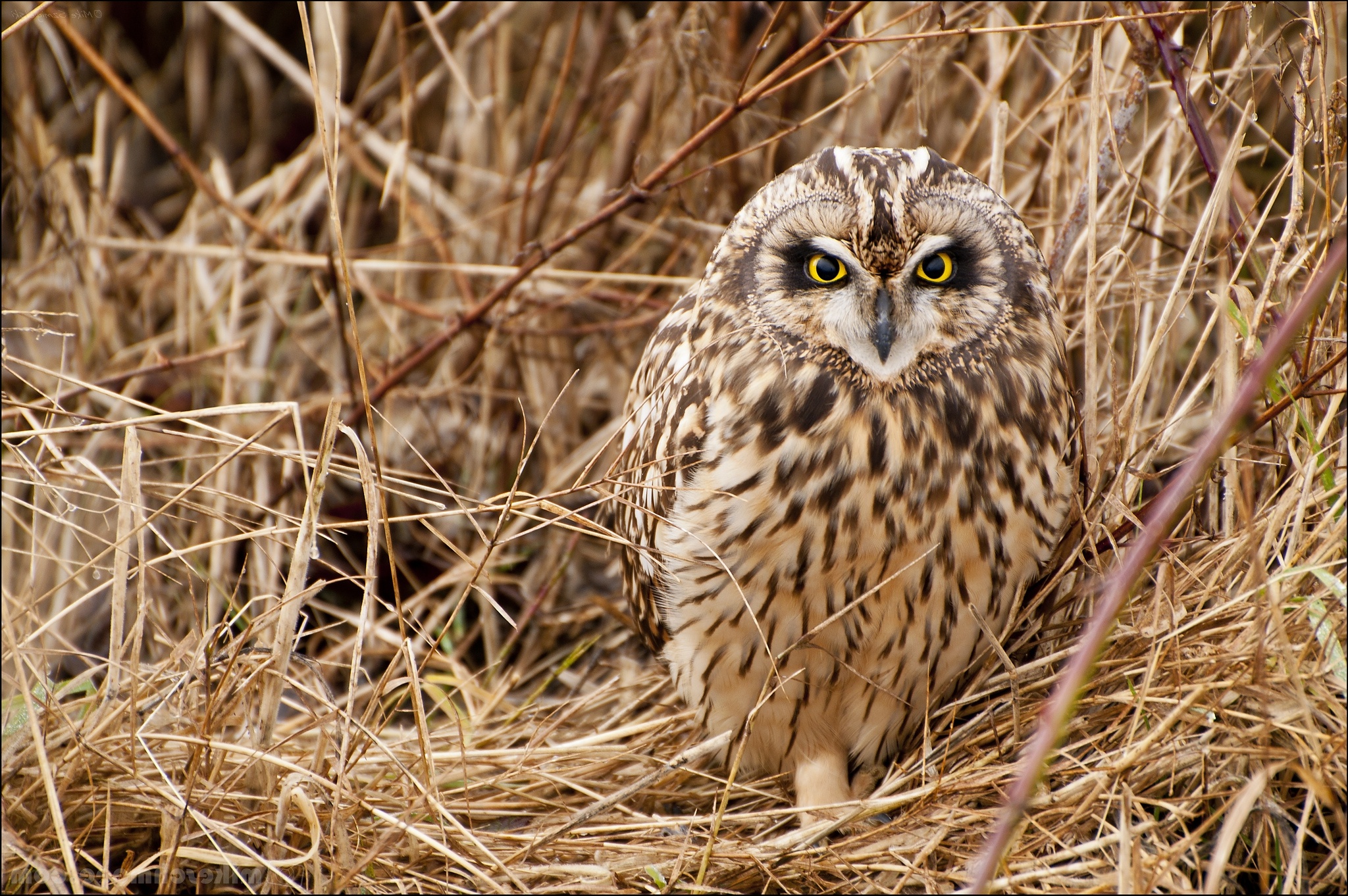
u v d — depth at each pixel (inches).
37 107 424.5
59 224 406.6
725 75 383.2
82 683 266.4
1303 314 185.2
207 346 414.9
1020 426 254.1
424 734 240.8
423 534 388.8
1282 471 259.3
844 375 251.1
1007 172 358.9
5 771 237.9
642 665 346.3
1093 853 227.9
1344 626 224.5
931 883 232.1
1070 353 318.7
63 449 364.2
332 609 355.9
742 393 257.4
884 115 376.5
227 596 317.1
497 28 443.5
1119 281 308.7
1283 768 223.8
